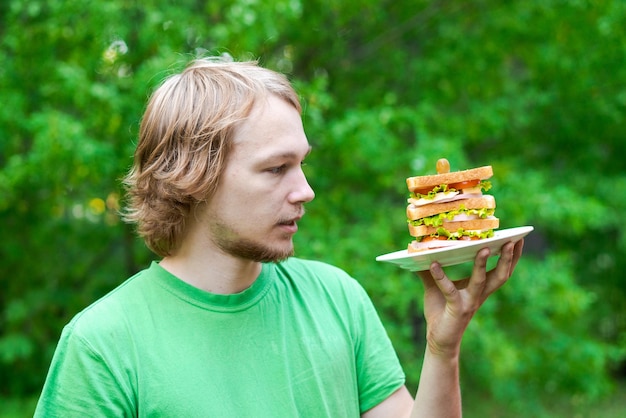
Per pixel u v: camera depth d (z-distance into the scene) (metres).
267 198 1.32
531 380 6.27
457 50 5.67
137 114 4.45
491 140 6.34
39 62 4.93
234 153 1.32
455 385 1.45
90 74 4.69
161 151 1.40
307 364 1.42
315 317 1.49
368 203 5.40
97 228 5.84
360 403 1.57
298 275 1.55
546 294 5.21
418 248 1.51
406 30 5.93
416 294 4.63
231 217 1.34
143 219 1.46
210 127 1.32
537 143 6.41
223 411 1.30
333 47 5.84
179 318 1.35
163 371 1.30
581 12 5.44
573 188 6.00
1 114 4.64
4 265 5.83
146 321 1.34
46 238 5.71
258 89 1.34
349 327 1.55
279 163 1.32
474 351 5.30
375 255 4.73
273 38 4.57
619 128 6.34
